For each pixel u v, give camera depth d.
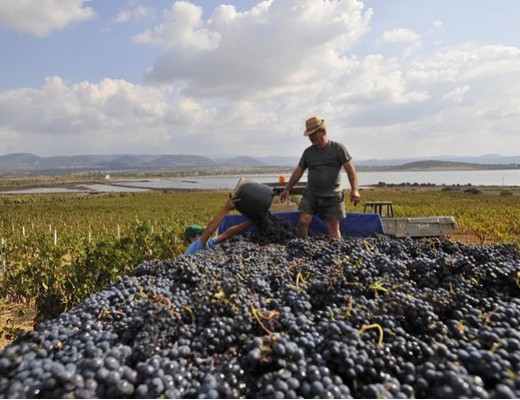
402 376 1.86
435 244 4.45
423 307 2.36
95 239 16.56
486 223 22.47
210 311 2.41
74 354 2.01
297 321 2.28
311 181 5.79
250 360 1.86
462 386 1.65
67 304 9.02
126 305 2.79
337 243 4.35
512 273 2.90
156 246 12.98
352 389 1.83
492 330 2.19
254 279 3.04
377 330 2.19
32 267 10.66
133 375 1.75
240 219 6.31
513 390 1.70
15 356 1.88
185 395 1.72
